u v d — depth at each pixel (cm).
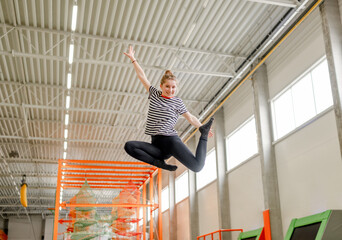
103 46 1108
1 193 2712
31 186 2541
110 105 1495
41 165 2128
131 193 1177
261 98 1151
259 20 1023
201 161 322
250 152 1262
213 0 930
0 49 1097
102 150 1967
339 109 794
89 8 941
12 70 1214
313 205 910
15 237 3219
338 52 835
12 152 1894
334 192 843
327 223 728
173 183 1966
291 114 1046
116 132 1744
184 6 946
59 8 939
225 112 1478
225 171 1421
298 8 866
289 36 1065
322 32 920
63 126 1644
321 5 886
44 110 1497
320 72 933
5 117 1552
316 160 914
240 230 1203
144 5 940
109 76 1273
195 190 1706
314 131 930
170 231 1880
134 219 1135
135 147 338
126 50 1126
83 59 1053
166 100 342
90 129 1700
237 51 1164
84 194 1049
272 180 1072
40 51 1127
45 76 1251
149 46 1104
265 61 1188
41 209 3178
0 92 1340
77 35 1027
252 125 1262
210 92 1432
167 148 335
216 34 1077
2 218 3253
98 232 1059
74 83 1302
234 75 1148
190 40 1095
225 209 1366
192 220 1648
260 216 1148
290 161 1021
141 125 1672
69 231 1100
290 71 1052
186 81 1332
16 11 948
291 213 996
